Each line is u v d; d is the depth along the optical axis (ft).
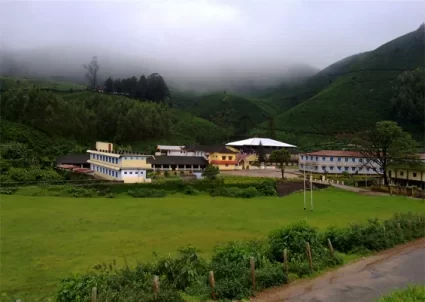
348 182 262.06
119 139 463.42
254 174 293.02
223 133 546.26
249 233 121.19
